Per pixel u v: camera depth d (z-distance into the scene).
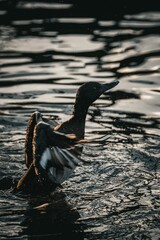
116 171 8.64
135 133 9.88
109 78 11.91
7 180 8.41
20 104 10.95
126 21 15.36
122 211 7.52
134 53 13.20
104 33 14.49
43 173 7.45
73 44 13.77
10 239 6.84
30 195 8.05
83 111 8.64
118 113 10.63
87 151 9.26
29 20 15.52
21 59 13.01
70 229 7.10
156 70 12.37
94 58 12.97
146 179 8.40
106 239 6.86
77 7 16.58
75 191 8.11
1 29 14.85
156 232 7.02
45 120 8.43
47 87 11.66
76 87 11.58
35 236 6.92
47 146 7.10
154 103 10.99
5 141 9.59
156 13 16.03
